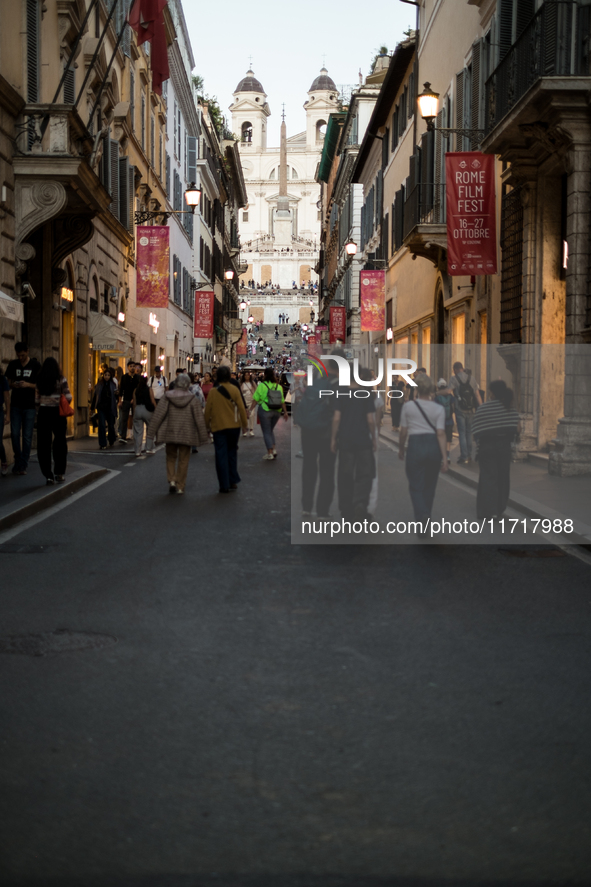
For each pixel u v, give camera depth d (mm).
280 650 6133
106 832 3650
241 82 168375
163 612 7086
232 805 3879
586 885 3299
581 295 15734
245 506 13008
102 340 27297
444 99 26797
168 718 4891
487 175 19594
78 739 4602
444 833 3650
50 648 6152
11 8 18594
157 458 20688
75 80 24125
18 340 19062
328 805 3881
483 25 21844
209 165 60438
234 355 86375
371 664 5848
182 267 50906
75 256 25000
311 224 163125
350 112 57688
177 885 3283
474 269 19781
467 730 4742
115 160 29406
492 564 9125
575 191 15516
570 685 5465
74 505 12953
